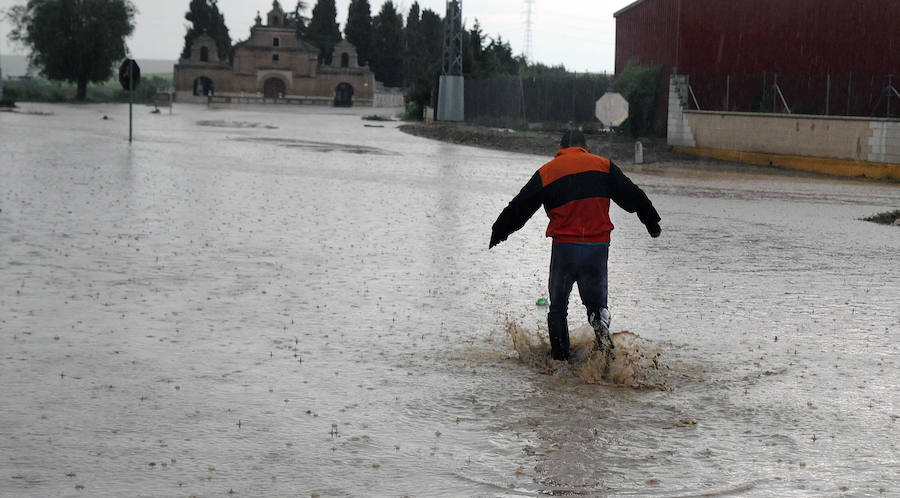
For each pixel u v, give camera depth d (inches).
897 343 271.7
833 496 154.9
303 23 6122.1
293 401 205.8
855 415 201.3
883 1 1363.2
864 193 917.2
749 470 166.7
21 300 306.7
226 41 5664.4
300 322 287.3
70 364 231.3
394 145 1521.9
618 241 502.9
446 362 242.8
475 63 2628.0
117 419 189.8
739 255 457.4
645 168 1208.2
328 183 797.2
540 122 2052.2
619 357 240.8
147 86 4665.4
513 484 158.6
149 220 520.4
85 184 701.3
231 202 624.7
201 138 1462.8
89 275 355.9
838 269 416.2
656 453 175.5
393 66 5438.0
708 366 242.4
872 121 1144.2
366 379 225.1
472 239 491.2
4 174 755.4
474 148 1577.3
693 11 1547.7
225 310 302.0
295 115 3029.0
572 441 181.8
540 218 601.6
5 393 205.3
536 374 232.8
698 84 1560.0
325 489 154.9
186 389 212.8
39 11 3769.7
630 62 1766.7
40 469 160.9
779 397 214.7
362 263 403.9
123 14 3875.5
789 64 1461.6
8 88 3617.1
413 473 163.2
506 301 328.2
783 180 1090.1
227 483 156.6
